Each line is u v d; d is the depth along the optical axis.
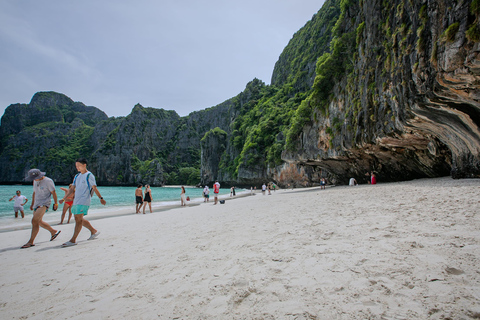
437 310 1.85
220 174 97.69
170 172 154.62
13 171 144.88
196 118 181.25
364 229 4.42
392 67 14.08
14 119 175.75
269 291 2.49
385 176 24.42
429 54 9.66
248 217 8.16
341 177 35.31
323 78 28.94
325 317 1.92
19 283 3.38
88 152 157.12
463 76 7.97
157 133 168.50
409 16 11.76
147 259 4.11
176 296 2.62
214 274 3.13
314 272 2.82
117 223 9.77
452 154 12.95
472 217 4.19
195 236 5.73
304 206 9.55
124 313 2.34
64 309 2.52
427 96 10.30
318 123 32.25
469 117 9.33
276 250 3.82
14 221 12.80
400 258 2.88
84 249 5.26
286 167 55.53
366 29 19.20
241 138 90.19
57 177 140.75
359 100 21.05
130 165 135.50
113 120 170.25
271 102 83.38
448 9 8.29
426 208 5.49
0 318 2.38
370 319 1.83
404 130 14.73
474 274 2.27
